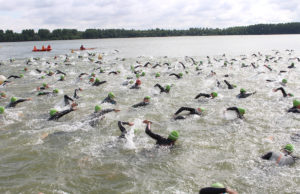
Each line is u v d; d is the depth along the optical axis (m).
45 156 8.85
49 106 15.41
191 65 33.19
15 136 10.66
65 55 52.94
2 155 8.95
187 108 12.80
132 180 7.29
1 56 53.38
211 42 101.12
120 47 79.12
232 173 7.53
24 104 15.87
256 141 9.81
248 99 15.97
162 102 15.84
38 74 28.66
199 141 9.96
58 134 10.87
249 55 45.50
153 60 41.00
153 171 7.78
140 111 14.08
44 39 147.12
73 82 23.42
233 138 10.17
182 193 6.62
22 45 107.81
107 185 7.06
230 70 28.09
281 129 10.96
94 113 12.99
